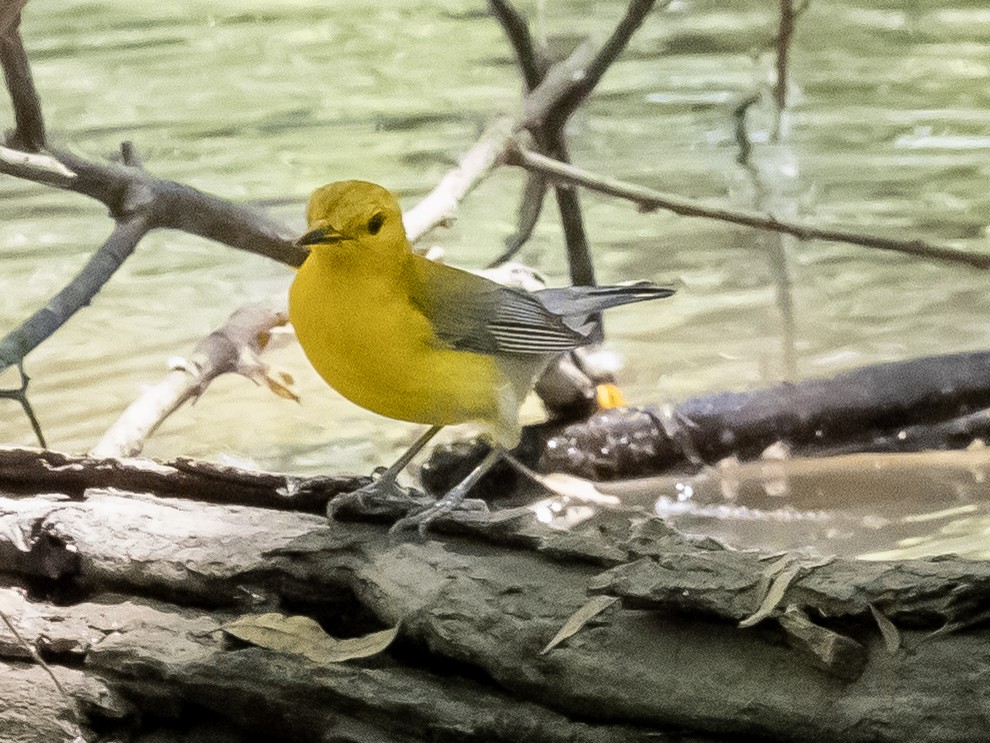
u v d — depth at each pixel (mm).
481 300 7535
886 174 19328
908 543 9977
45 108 23281
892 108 22156
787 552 6078
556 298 8586
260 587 7008
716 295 15836
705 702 5766
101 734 6738
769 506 11047
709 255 17172
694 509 11094
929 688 5496
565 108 13742
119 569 7188
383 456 12219
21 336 9586
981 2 28734
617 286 8758
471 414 7605
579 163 20125
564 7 28281
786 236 17484
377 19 30062
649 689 5863
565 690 6008
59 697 6727
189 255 17922
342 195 7066
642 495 11531
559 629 6109
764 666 5781
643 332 14844
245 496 7734
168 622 6969
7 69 10297
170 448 12375
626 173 19625
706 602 5887
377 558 6805
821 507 10922
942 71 24031
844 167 19672
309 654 6504
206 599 7070
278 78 25391
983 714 5359
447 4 31328
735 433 12102
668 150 20656
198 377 11266
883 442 12297
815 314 15156
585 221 18609
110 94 24266
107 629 6953
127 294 16406
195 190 11258
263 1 31672
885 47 25719
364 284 7129
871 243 13305
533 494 11633
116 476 7848
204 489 7773
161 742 6676
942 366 12336
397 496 7461
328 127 22312
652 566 6121
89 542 7281
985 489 11117
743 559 6070
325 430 12812
